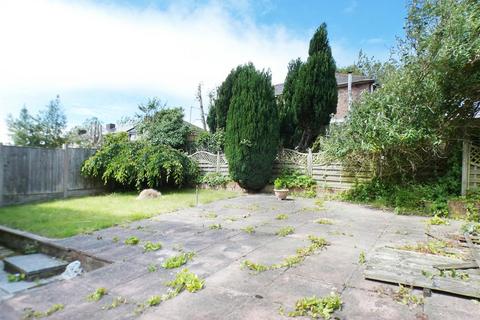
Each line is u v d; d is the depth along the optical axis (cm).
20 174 788
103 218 591
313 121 1115
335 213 663
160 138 1384
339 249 402
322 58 1091
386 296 267
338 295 269
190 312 243
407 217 623
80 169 938
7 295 320
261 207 737
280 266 338
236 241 441
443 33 596
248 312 242
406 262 339
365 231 501
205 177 1111
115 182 1029
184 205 747
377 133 652
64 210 675
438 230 508
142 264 352
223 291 279
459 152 705
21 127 2073
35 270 380
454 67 589
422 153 723
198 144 1388
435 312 241
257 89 944
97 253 392
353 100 792
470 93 632
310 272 322
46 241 451
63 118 2175
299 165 982
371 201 799
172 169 996
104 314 242
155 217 613
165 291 281
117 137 1080
